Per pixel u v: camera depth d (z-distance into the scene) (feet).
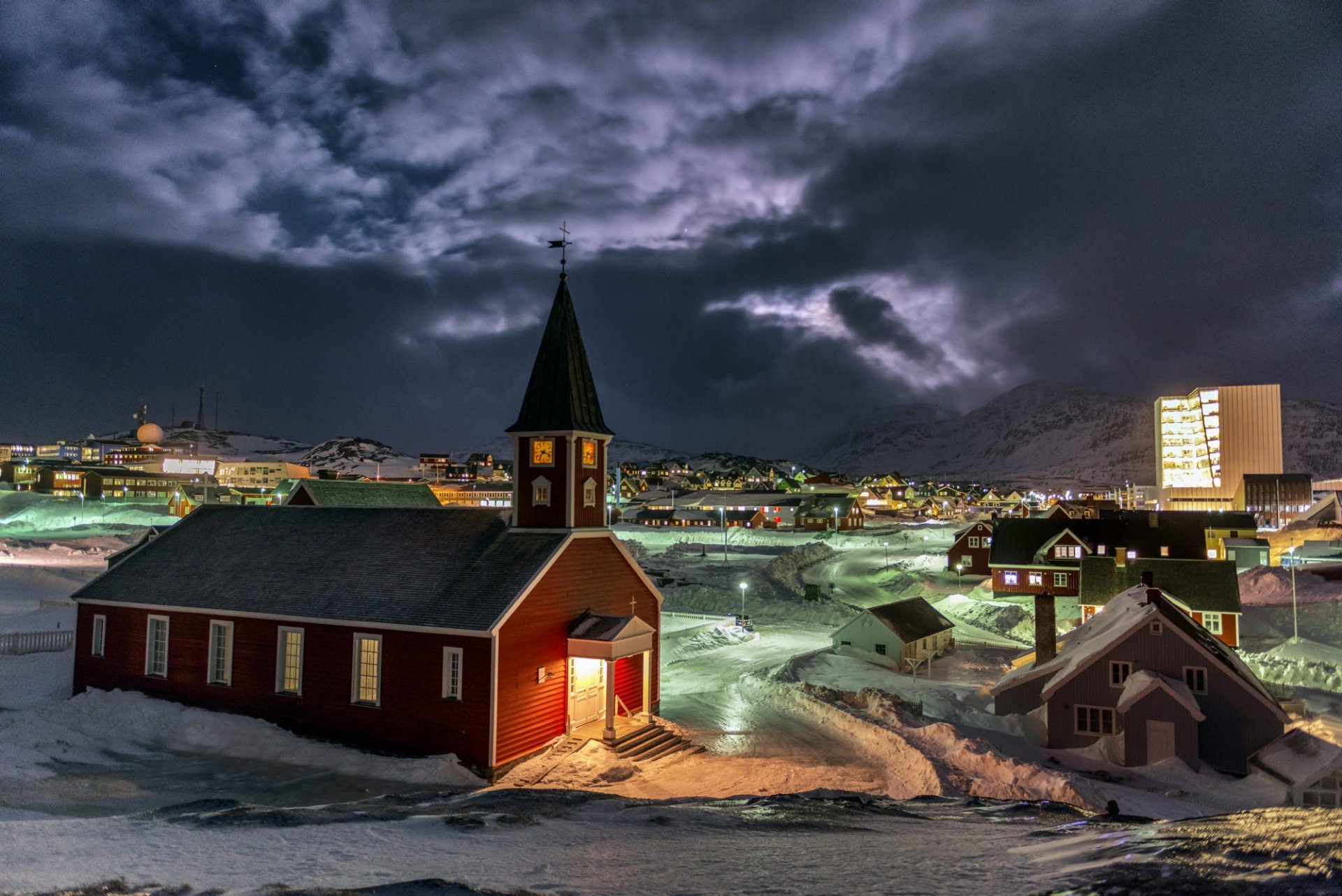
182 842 41.98
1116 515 247.29
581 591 97.55
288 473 636.07
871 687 132.98
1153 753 97.09
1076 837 38.19
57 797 69.56
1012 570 231.71
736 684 135.64
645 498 646.33
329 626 91.76
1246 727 96.73
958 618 216.54
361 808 56.95
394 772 81.46
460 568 93.97
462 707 83.51
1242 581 223.30
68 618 157.38
